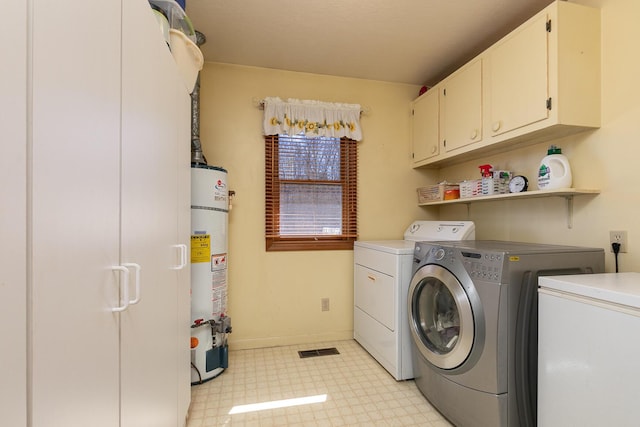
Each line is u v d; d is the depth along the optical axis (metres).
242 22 2.05
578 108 1.60
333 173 2.84
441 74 2.82
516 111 1.80
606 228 1.63
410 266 2.08
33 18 0.49
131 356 0.87
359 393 1.95
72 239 0.59
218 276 2.18
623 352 0.99
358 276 2.70
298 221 2.78
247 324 2.65
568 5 1.59
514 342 1.42
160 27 1.25
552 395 1.22
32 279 0.49
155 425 1.06
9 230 0.45
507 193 2.07
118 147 0.78
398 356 2.06
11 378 0.46
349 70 2.74
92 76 0.66
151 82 1.02
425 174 3.06
